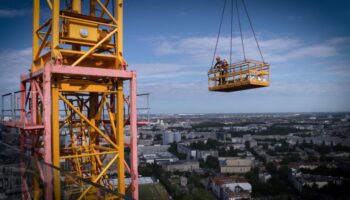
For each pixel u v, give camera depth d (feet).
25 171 39.06
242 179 386.73
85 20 55.11
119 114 55.67
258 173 472.03
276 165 495.00
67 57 56.75
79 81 52.85
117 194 23.94
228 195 321.93
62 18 53.31
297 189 376.68
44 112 46.65
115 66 58.23
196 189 338.54
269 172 478.18
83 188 48.67
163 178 394.11
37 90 54.24
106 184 65.72
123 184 55.42
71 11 57.00
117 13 57.31
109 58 58.18
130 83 55.11
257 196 344.90
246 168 506.48
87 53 53.06
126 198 23.34
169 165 505.66
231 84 62.34
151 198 308.81
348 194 326.24
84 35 55.11
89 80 58.70
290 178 420.77
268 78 61.57
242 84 59.67
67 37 53.83
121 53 57.16
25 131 59.36
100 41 55.21
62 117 77.30
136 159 55.21
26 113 59.21
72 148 64.59
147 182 375.25
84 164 72.23
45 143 46.57
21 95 59.00
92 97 65.46
